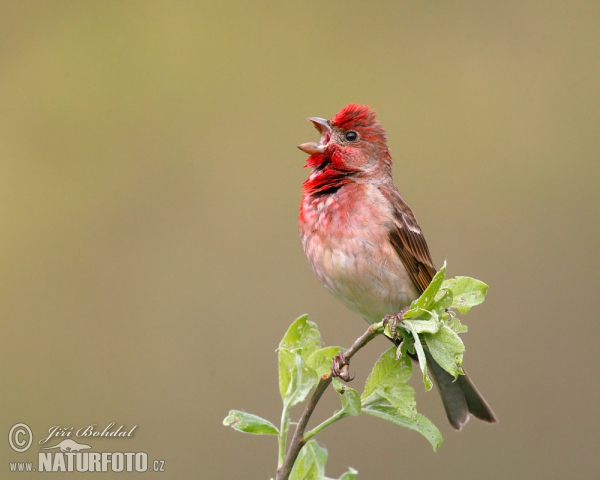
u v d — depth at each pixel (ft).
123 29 42.42
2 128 40.22
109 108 41.09
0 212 38.11
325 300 35.01
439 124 41.55
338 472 30.07
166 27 42.60
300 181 39.09
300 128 41.29
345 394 16.15
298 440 16.16
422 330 16.21
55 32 42.22
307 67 42.55
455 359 16.16
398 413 16.63
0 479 30.32
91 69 41.68
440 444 16.47
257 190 38.91
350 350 17.52
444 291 16.57
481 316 35.58
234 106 41.52
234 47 42.70
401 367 16.70
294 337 17.76
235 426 16.34
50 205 38.42
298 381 16.33
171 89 41.60
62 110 40.73
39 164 39.42
